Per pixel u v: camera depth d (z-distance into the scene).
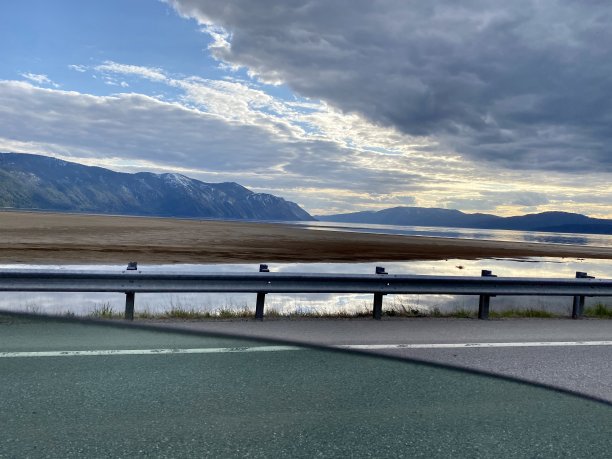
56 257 21.28
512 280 8.16
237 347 5.42
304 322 7.31
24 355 4.80
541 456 2.99
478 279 8.02
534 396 4.11
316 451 2.93
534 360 5.37
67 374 4.24
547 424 3.50
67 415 3.34
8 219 69.75
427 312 9.16
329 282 7.54
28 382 3.99
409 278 7.77
